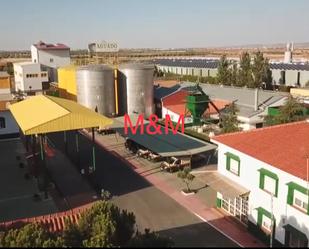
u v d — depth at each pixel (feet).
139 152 146.41
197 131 176.76
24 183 120.16
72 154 152.56
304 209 76.28
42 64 362.74
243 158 93.45
